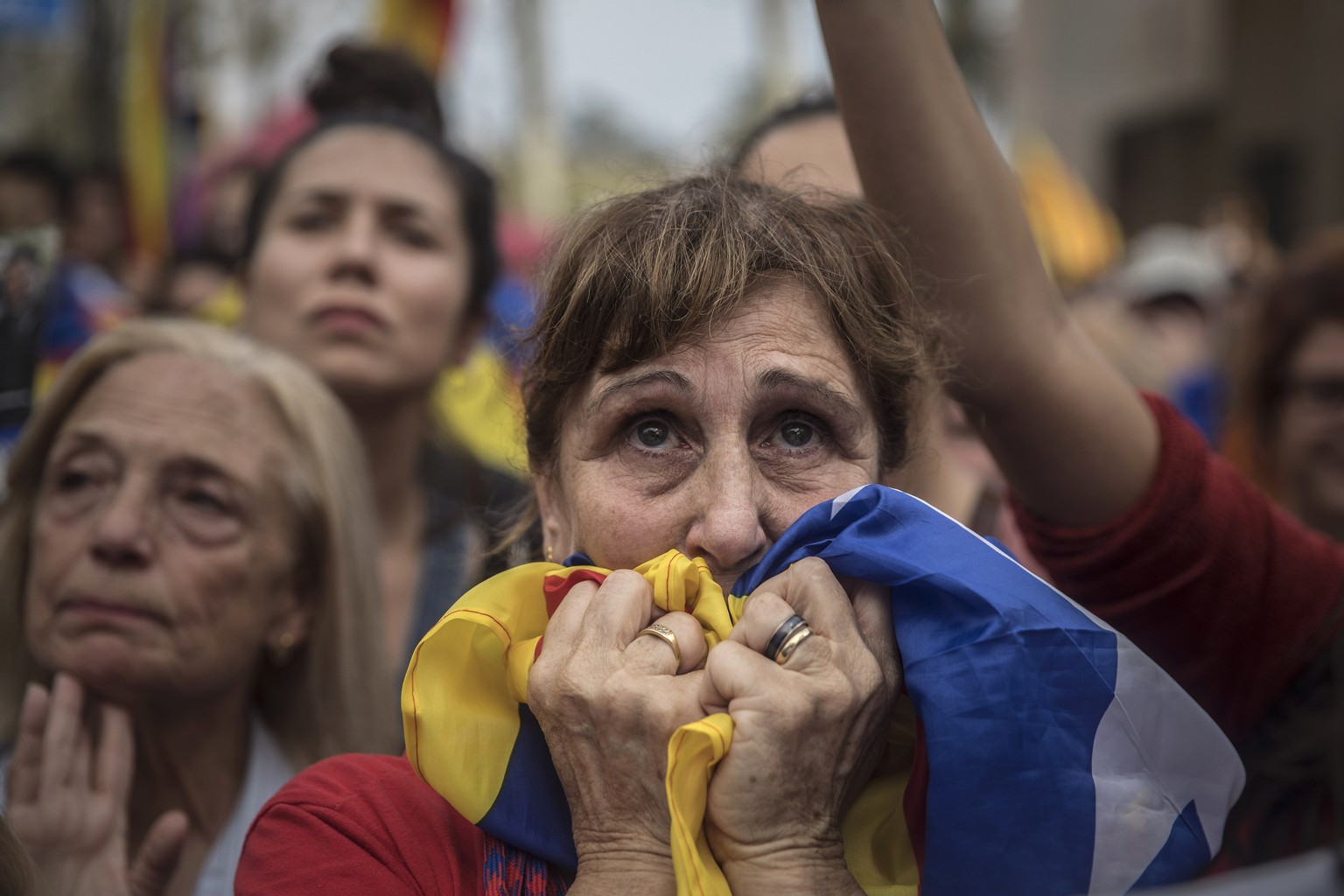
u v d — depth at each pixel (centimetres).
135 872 239
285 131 659
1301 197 1681
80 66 1241
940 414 264
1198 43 1831
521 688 175
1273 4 1720
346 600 278
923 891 165
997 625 169
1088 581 216
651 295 176
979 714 166
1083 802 166
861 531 174
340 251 357
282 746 277
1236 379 391
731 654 162
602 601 172
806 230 186
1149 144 1931
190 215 817
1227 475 223
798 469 181
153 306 614
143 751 263
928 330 198
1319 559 220
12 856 200
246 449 265
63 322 471
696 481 178
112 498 255
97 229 810
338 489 278
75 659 250
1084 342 218
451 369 395
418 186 370
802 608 170
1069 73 2034
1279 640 212
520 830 173
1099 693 170
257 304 366
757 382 176
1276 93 1717
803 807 162
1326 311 356
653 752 163
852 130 206
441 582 362
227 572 257
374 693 282
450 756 174
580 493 183
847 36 199
